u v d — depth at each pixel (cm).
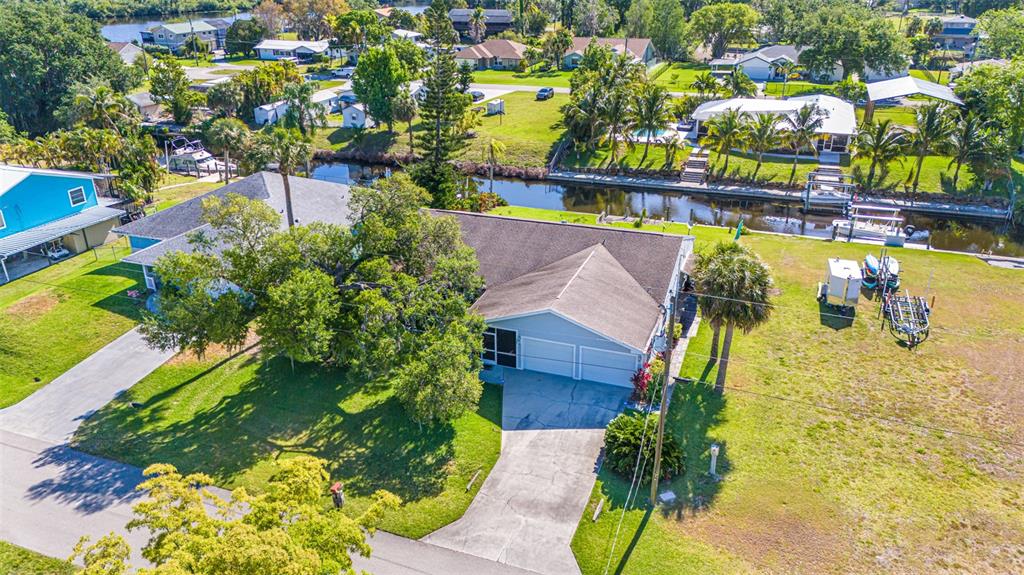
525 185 6725
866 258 4041
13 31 7962
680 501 2352
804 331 3444
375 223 3139
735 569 2078
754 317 2689
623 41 11362
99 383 3116
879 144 5672
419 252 3350
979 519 2258
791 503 2338
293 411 2877
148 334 2836
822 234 5138
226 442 2697
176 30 13912
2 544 2212
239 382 3095
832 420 2772
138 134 6750
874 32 9094
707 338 3397
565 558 2134
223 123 6250
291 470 1706
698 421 2778
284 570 1314
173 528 1481
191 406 2938
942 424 2738
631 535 2212
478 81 10600
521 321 3061
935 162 6094
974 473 2467
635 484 2430
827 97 7219
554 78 10656
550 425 2766
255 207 2984
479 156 7156
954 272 4119
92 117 6256
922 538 2186
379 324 2688
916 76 9819
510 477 2483
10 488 2469
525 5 14538
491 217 4012
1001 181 5700
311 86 7775
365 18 12106
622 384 3027
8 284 4044
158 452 2655
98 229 4747
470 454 2600
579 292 3130
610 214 5762
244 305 2983
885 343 3319
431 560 2131
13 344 3378
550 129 7688
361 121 8138
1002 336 3362
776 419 2784
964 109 6688
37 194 4500
